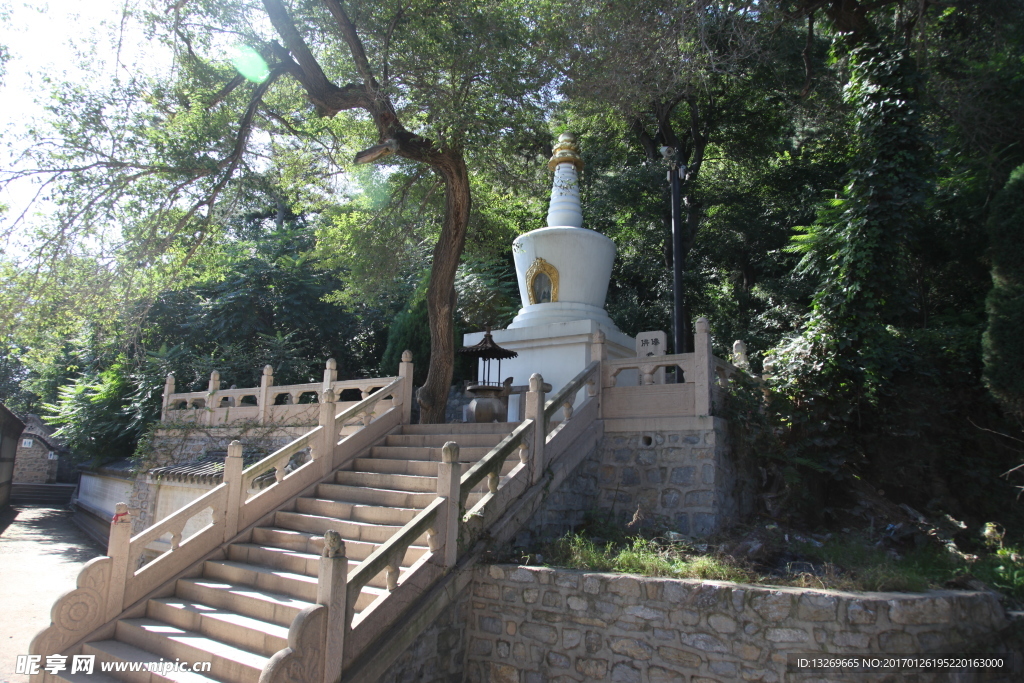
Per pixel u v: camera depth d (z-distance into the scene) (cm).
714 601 527
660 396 830
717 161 2239
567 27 1091
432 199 1462
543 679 585
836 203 1105
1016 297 850
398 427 1039
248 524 819
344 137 1392
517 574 620
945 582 598
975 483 948
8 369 4231
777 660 500
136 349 1164
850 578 571
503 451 699
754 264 2123
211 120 1087
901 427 959
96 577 666
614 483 837
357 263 1502
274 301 2244
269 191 1252
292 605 618
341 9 1016
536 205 1966
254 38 1067
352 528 750
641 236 2128
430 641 591
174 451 1467
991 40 1359
